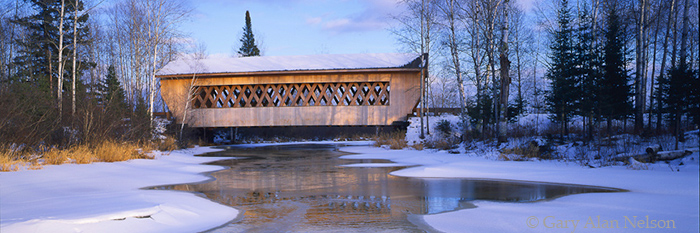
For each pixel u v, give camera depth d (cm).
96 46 3862
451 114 3309
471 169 1484
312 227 692
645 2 2433
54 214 690
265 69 3309
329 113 3266
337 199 957
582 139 1973
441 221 720
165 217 710
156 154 2200
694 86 1565
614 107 1866
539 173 1346
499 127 2102
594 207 791
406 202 909
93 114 2152
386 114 3247
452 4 2695
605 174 1265
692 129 1902
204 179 1341
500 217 731
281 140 4316
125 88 4303
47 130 1920
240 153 2588
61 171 1394
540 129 2581
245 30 7044
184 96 3353
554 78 2464
